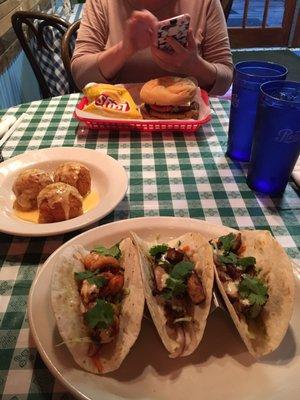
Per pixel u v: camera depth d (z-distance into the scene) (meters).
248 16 4.80
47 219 0.79
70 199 0.80
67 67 1.84
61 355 0.49
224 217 0.83
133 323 0.52
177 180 0.97
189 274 0.59
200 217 0.83
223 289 0.56
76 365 0.48
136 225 0.71
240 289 0.58
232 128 1.02
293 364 0.50
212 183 0.96
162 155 1.09
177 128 1.21
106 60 1.50
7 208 0.85
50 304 0.55
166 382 0.49
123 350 0.50
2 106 2.21
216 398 0.47
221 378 0.49
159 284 0.59
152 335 0.54
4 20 2.30
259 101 0.82
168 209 0.86
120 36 1.62
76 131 1.22
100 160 0.96
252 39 4.27
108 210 0.78
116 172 0.91
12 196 0.89
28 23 2.09
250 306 0.56
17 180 0.86
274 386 0.48
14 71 2.51
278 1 5.35
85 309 0.55
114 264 0.61
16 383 0.50
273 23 4.49
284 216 0.83
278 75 0.96
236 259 0.62
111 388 0.47
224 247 0.65
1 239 0.76
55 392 0.49
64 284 0.56
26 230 0.72
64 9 3.42
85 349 0.50
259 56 4.05
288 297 0.55
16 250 0.74
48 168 0.97
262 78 0.92
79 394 0.44
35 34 2.16
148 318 0.55
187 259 0.63
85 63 1.54
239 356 0.52
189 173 1.00
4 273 0.68
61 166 0.90
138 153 1.10
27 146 1.13
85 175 0.89
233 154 1.06
